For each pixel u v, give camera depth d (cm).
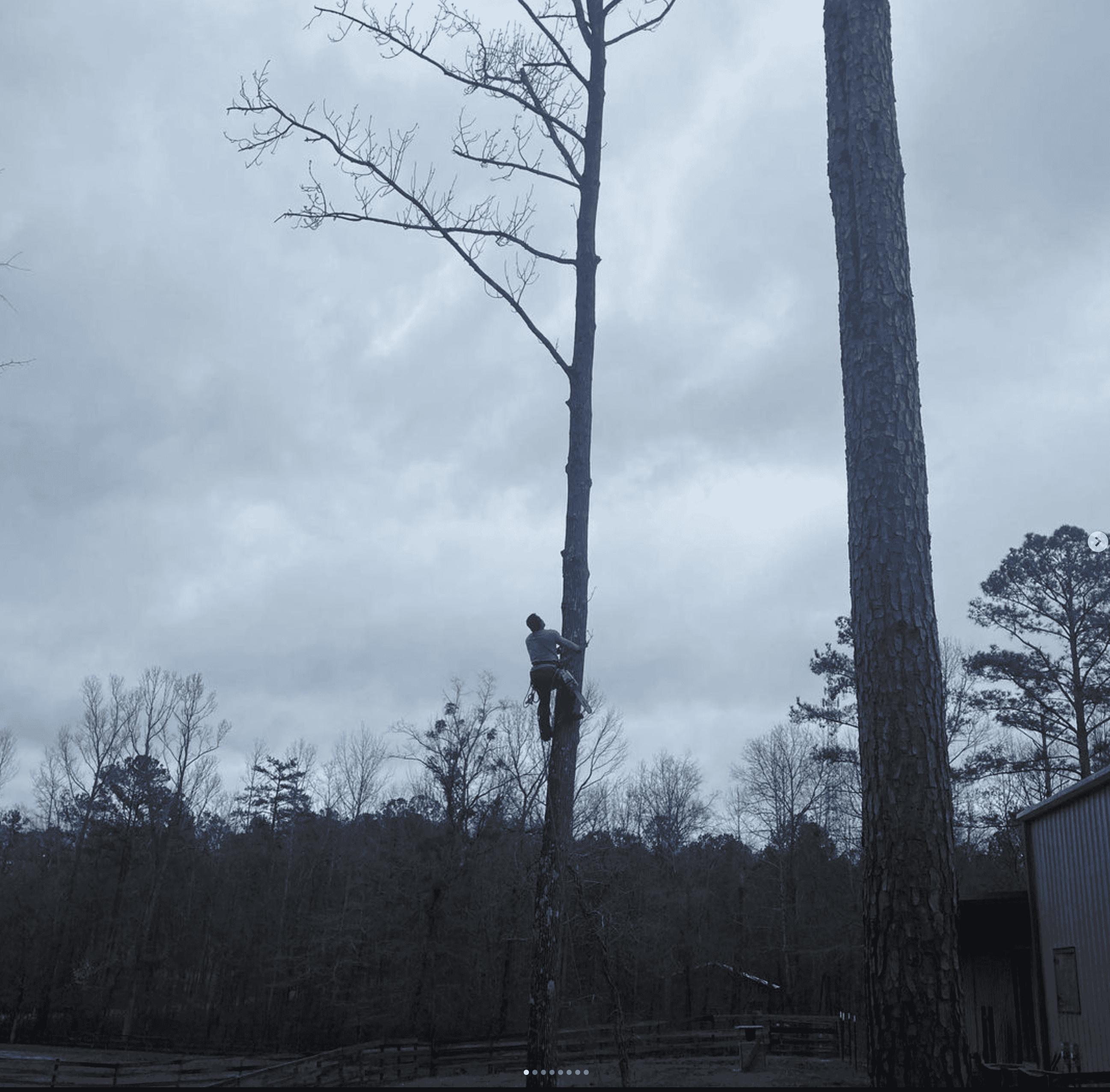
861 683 611
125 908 5800
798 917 5256
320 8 1040
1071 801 1612
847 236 699
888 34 745
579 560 965
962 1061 521
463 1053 3061
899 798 571
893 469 637
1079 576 3716
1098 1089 924
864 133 711
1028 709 3775
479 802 4431
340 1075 2473
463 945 4284
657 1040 3003
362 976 4566
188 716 6097
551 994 854
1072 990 1588
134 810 5906
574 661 936
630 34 1123
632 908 4166
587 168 1081
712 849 6153
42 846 6731
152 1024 5688
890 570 617
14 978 5756
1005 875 4300
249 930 5788
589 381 1029
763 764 5825
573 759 923
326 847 5878
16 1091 2745
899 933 548
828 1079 2106
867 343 667
